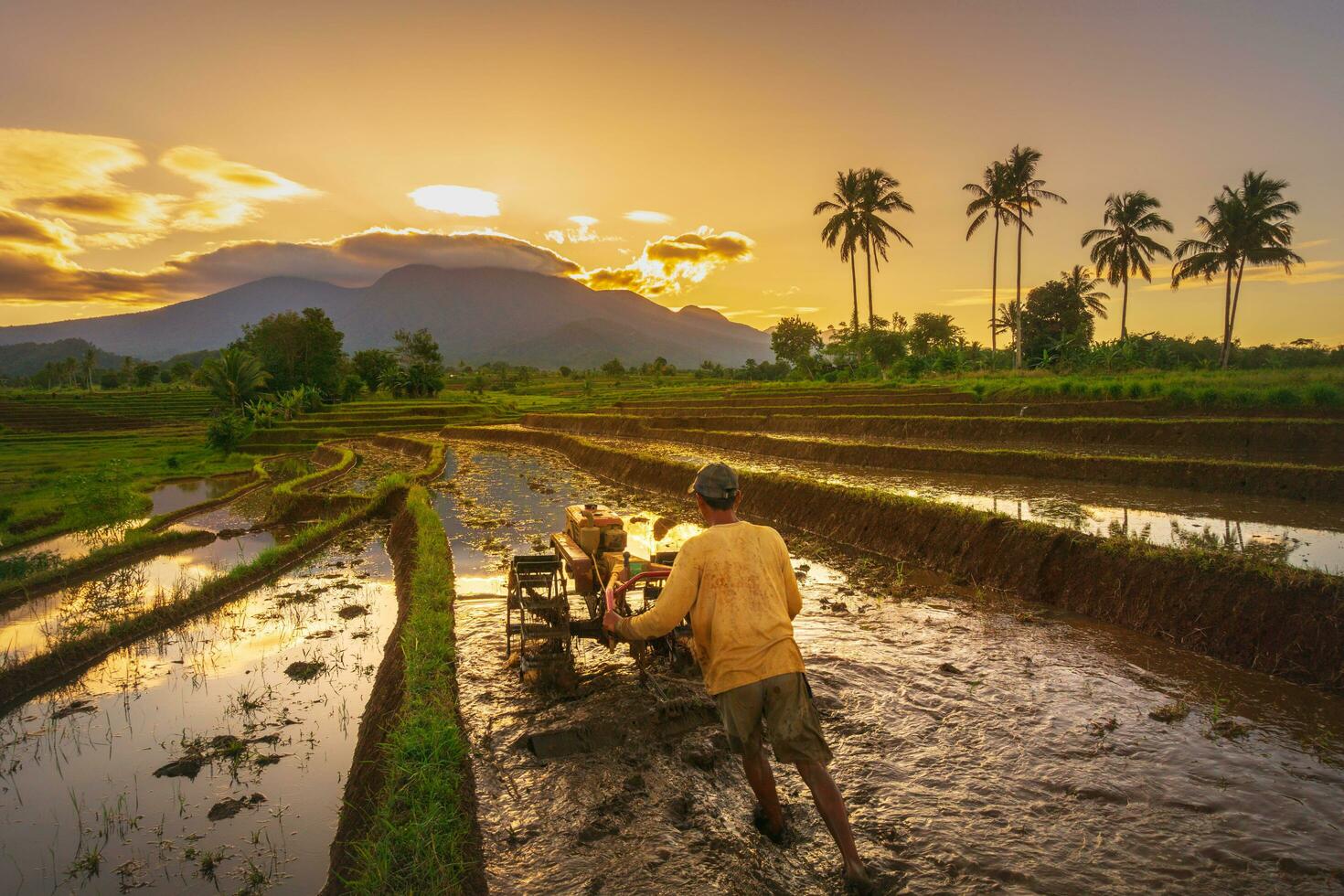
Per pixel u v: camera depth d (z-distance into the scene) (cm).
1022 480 1731
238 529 1744
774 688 337
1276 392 2411
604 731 517
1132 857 361
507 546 1287
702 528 1434
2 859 451
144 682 751
